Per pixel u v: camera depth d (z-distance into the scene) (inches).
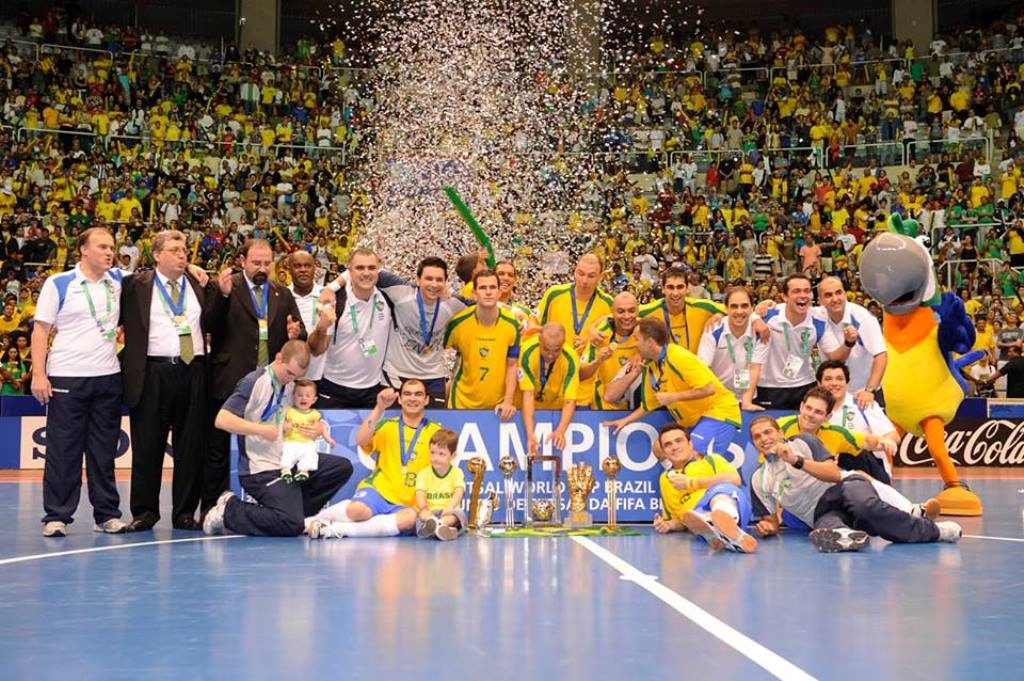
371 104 1189.7
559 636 179.0
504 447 352.2
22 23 1195.9
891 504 304.3
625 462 356.5
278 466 320.2
